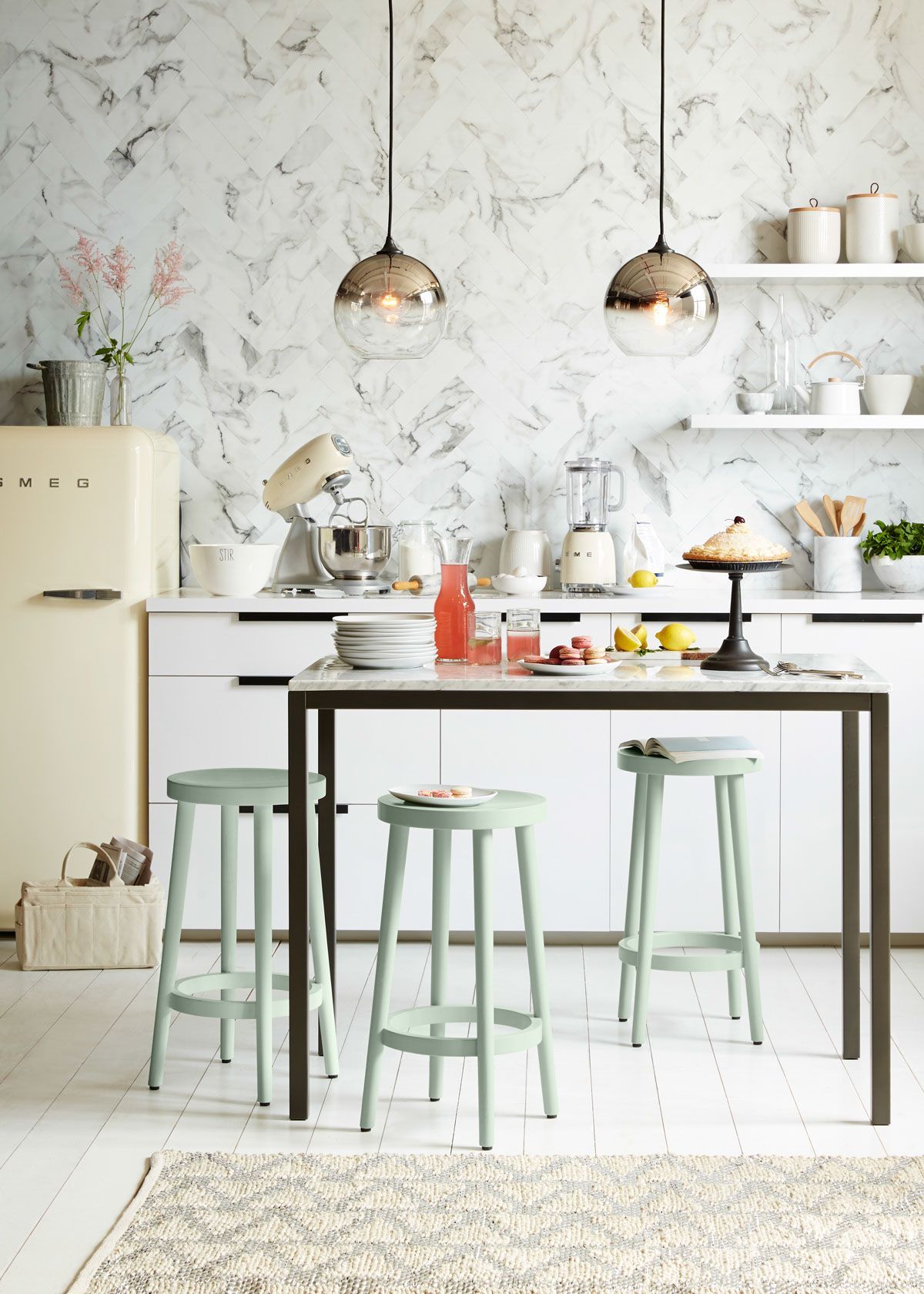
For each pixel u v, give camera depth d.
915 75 4.73
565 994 3.84
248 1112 3.02
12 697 4.34
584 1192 2.62
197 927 4.38
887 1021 2.93
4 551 4.32
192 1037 3.51
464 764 4.31
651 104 4.76
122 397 4.66
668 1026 3.57
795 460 4.85
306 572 4.58
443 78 4.76
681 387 4.84
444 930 3.11
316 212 4.81
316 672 3.06
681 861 4.32
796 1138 2.88
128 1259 2.37
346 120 4.78
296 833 2.95
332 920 3.41
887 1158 2.76
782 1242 2.43
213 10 4.76
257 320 4.84
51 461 4.30
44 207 4.82
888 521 4.85
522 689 2.92
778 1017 3.65
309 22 4.76
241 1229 2.48
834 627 4.28
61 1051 3.40
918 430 4.82
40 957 4.05
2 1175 2.73
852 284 4.80
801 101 4.75
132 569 4.32
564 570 4.63
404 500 4.88
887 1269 2.33
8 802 4.36
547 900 4.32
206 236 4.82
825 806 4.30
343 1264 2.36
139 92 4.79
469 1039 2.83
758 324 4.81
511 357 4.83
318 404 4.86
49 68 4.79
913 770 4.29
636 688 2.92
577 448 4.86
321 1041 3.24
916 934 4.32
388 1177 2.68
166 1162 2.74
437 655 3.27
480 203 4.79
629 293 3.16
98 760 4.34
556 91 4.76
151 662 4.30
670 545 4.88
